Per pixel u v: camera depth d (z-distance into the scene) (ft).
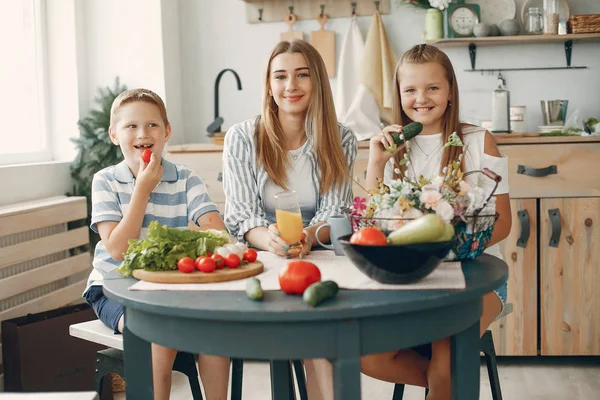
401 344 4.23
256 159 7.11
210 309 4.07
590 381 9.30
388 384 9.25
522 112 10.57
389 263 4.40
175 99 11.75
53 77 11.14
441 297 4.20
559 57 11.18
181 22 11.98
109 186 6.73
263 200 7.13
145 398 4.91
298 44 7.03
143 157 6.45
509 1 10.98
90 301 6.59
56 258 9.84
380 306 4.04
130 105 6.81
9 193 9.44
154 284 4.74
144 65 11.32
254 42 11.85
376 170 6.47
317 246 6.43
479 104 11.35
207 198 7.02
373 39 11.02
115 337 6.08
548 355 10.11
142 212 6.36
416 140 6.95
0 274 8.64
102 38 11.39
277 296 4.36
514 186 9.80
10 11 10.43
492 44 11.13
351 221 5.31
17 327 7.80
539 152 9.71
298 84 6.95
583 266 9.83
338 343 4.09
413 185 5.17
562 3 10.91
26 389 7.87
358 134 10.52
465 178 6.59
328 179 7.11
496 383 6.54
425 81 6.66
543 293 9.93
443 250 4.44
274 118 7.16
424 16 11.32
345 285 4.54
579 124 10.46
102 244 6.73
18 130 10.62
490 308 6.12
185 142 12.14
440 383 5.68
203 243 5.09
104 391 8.52
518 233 9.86
